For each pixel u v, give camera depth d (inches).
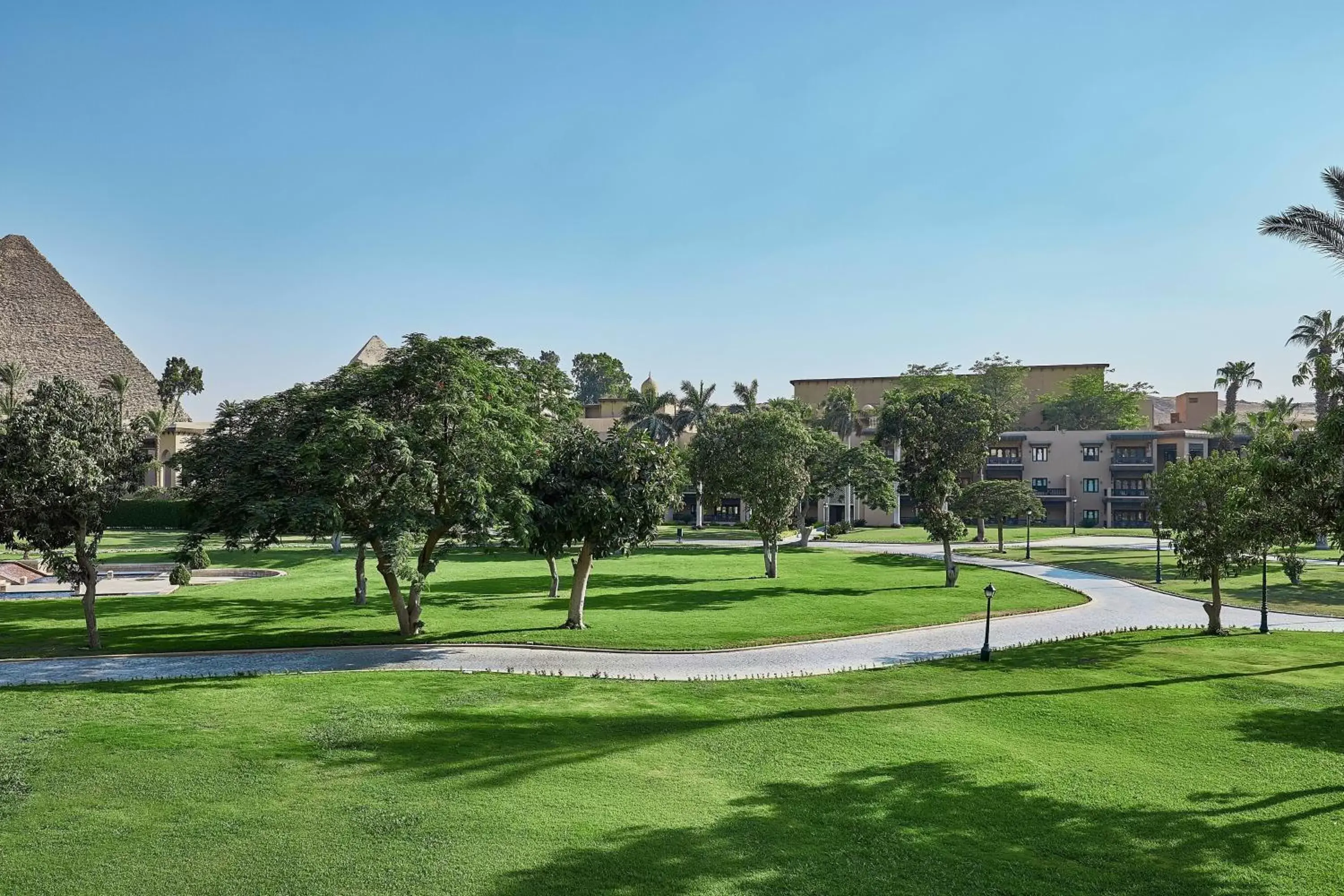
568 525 1080.2
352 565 2063.2
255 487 974.4
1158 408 5246.1
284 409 1051.9
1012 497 2262.6
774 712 745.0
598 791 539.2
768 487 1815.9
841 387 4362.7
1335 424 582.6
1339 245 768.3
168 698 751.1
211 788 530.3
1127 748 655.1
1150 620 1354.6
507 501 1000.2
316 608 1380.4
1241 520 1051.3
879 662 992.9
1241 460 1138.7
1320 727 713.0
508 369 1119.6
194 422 4111.7
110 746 605.3
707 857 445.7
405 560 937.5
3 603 1461.6
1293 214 780.6
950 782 568.1
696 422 3398.1
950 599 1537.9
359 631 1162.6
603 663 960.9
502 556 2345.0
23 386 3567.9
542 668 928.9
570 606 1167.6
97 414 1021.2
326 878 416.5
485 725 681.0
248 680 837.2
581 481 1124.5
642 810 507.2
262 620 1262.3
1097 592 1685.5
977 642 1134.4
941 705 781.9
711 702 783.1
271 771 561.9
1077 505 3794.3
